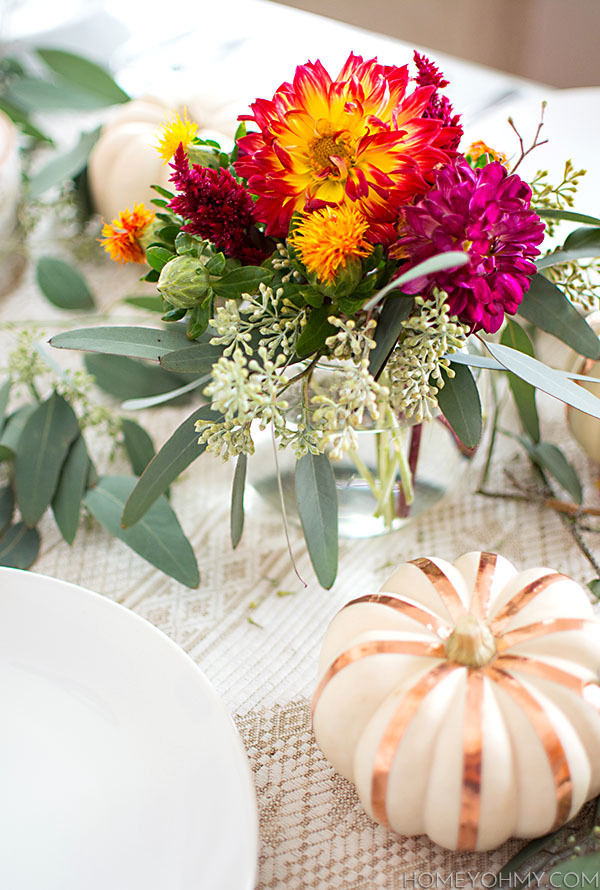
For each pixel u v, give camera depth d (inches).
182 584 25.9
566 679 17.8
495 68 44.2
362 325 20.1
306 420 20.4
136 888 16.8
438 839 18.1
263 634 25.0
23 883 17.4
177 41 50.3
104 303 36.7
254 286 19.8
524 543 27.4
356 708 18.3
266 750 21.9
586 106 35.2
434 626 19.2
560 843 19.6
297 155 18.3
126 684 19.8
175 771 18.2
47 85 40.3
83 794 18.4
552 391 20.1
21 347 30.4
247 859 16.0
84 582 26.5
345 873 19.3
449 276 17.7
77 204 39.2
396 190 18.1
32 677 20.3
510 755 17.2
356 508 25.5
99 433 31.2
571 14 42.1
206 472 30.5
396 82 18.4
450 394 21.1
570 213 21.3
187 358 20.6
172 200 19.7
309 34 47.8
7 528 27.6
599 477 29.3
